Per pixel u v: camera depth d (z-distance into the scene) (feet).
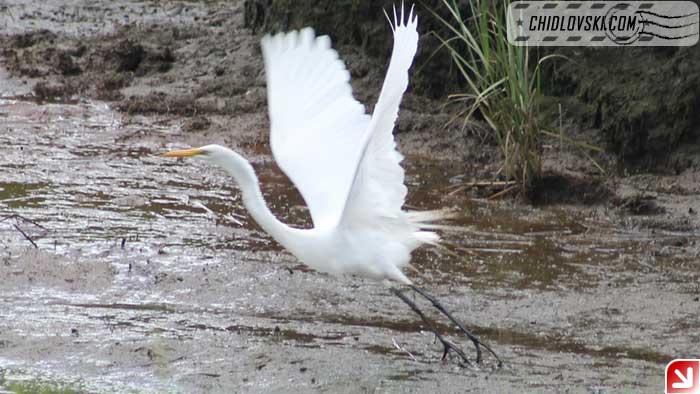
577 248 39.93
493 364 31.27
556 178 44.96
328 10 56.75
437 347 32.42
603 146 48.55
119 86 57.36
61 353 31.83
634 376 30.45
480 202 44.32
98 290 35.78
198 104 54.80
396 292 31.42
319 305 35.14
